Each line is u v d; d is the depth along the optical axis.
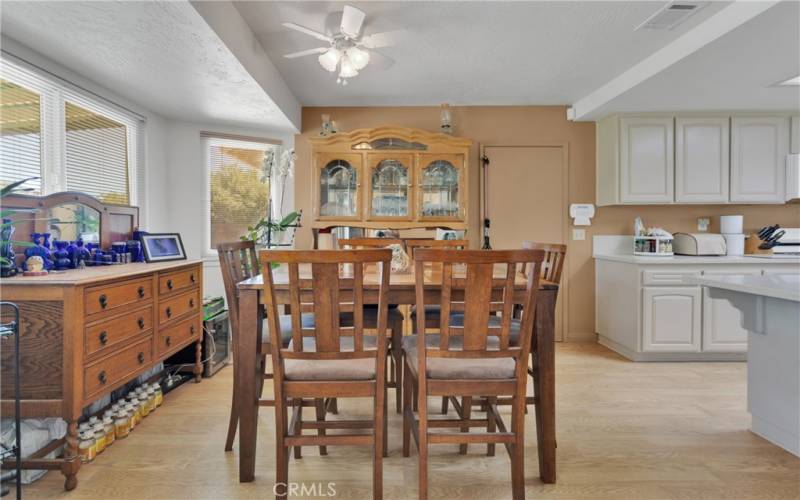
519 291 1.69
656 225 3.99
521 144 4.01
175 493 1.62
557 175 4.02
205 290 3.62
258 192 3.86
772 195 3.59
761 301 2.04
